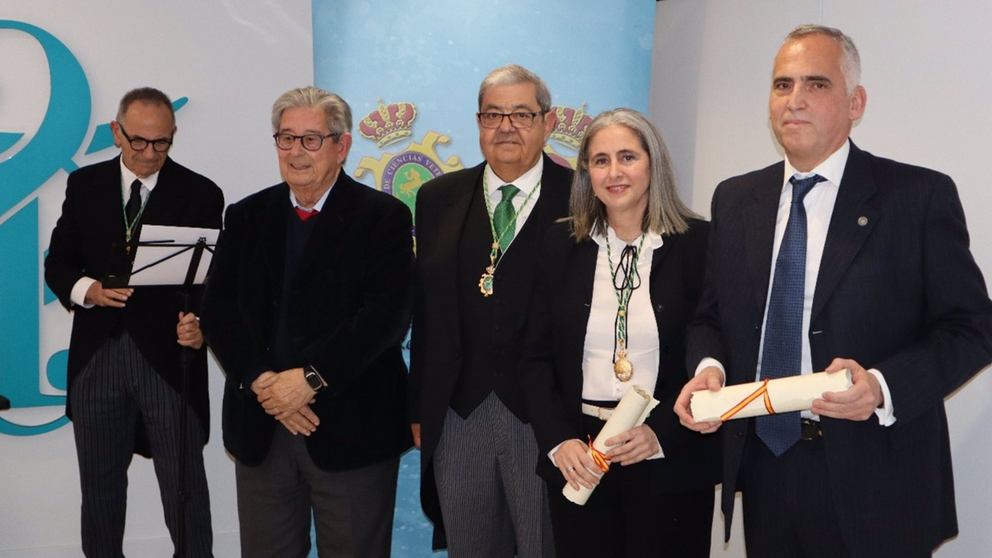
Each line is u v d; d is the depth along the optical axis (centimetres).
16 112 335
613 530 226
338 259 259
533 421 232
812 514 191
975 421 243
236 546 364
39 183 337
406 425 275
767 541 200
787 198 202
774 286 196
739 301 201
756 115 332
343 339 251
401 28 340
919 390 175
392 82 340
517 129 257
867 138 278
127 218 308
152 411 308
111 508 314
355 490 264
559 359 233
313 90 262
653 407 217
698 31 365
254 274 264
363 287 261
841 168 194
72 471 350
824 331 187
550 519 254
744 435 199
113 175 310
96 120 342
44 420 345
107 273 280
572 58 351
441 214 271
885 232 185
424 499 271
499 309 254
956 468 249
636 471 221
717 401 186
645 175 225
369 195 270
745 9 337
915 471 186
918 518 185
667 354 222
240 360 258
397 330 257
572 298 231
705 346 211
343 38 338
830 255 188
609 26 354
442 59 343
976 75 241
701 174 364
